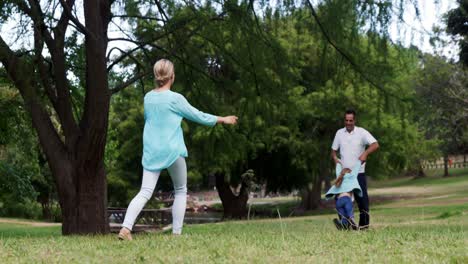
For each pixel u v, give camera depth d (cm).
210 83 1372
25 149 1589
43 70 1159
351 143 905
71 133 1173
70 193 1158
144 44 1272
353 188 869
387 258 415
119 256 443
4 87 1413
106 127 1145
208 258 421
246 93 1335
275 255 434
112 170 3525
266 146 2983
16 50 1082
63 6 1057
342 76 1274
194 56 1338
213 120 609
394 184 6556
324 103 2591
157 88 616
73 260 424
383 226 898
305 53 1684
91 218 1155
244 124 1442
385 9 1091
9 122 1479
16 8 1009
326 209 3691
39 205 3981
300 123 3006
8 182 2144
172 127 597
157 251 463
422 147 3850
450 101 3578
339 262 399
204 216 3697
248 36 1242
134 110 3002
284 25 1233
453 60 3550
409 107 1255
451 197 3478
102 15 1217
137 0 1277
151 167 593
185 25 1280
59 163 1163
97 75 1114
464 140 5178
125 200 3581
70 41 1245
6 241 598
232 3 1206
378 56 1174
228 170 2847
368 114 2672
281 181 3559
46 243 566
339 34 1187
